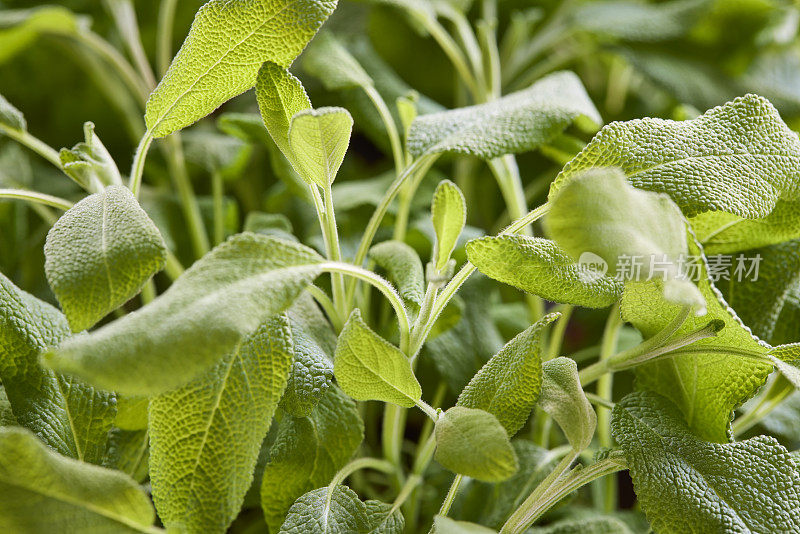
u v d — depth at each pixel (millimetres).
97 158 403
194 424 369
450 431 364
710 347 380
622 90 577
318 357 387
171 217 491
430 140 420
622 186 351
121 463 403
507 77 545
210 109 397
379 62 511
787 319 421
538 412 446
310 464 397
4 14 517
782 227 405
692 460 380
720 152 385
